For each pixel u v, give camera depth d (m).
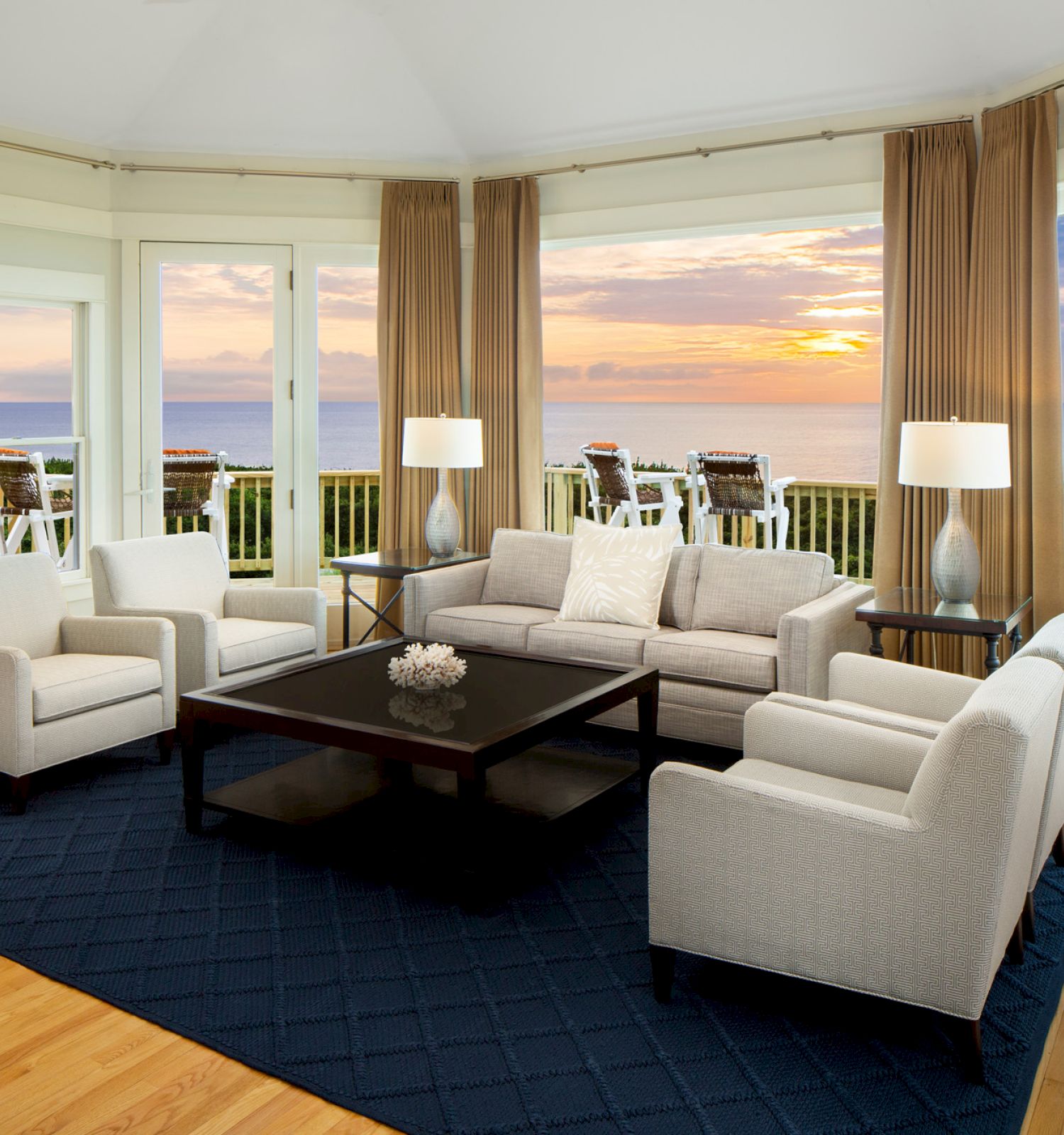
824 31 4.55
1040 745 2.12
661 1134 1.90
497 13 4.88
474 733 2.87
